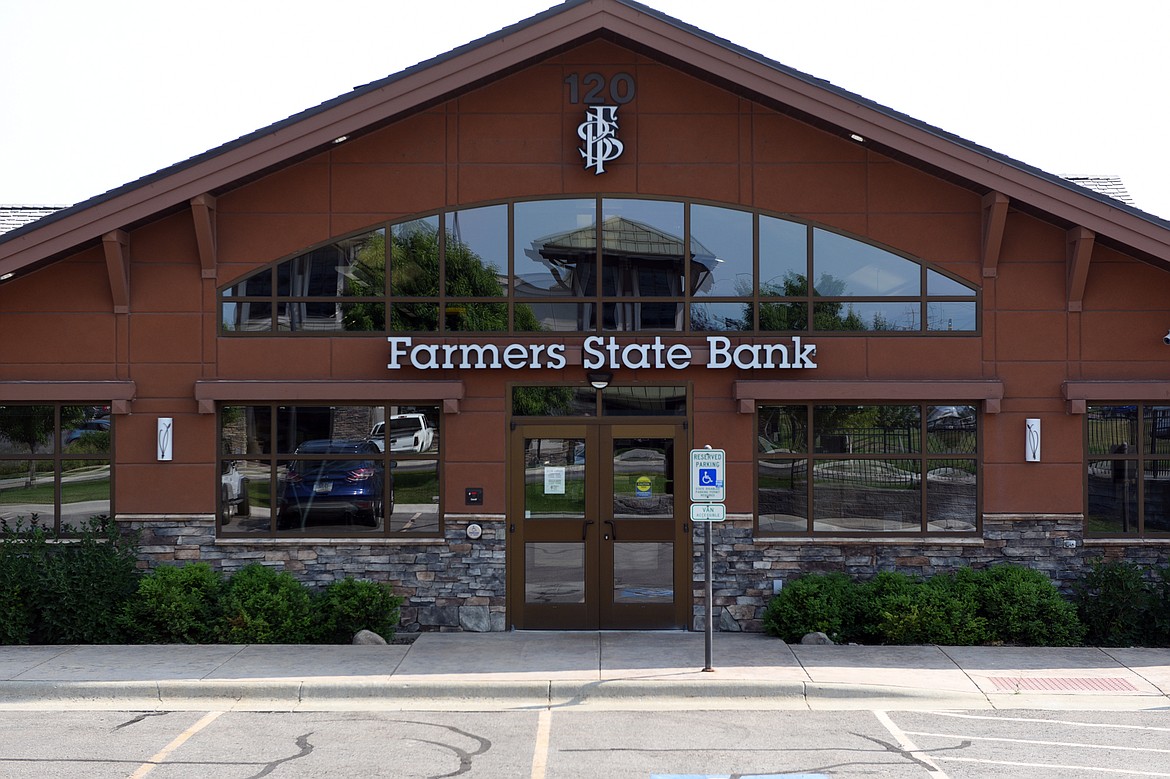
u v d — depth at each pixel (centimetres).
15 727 1032
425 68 1388
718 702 1133
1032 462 1452
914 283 1466
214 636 1359
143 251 1452
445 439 1456
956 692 1140
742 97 1470
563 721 1061
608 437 1459
